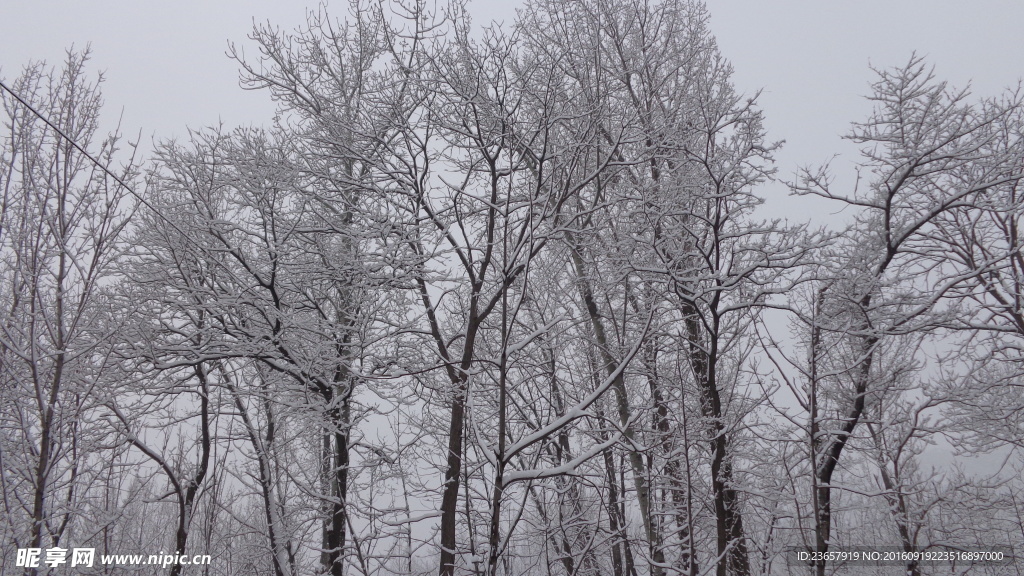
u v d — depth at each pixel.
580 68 9.95
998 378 9.22
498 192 9.36
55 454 6.09
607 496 9.57
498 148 8.41
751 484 9.07
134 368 8.02
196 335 8.65
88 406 6.94
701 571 8.69
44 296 6.59
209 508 8.55
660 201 8.95
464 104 8.51
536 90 9.00
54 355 6.39
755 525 8.88
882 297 9.15
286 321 8.12
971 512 8.97
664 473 9.52
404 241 8.42
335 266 8.59
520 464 9.87
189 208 8.54
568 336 10.35
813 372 7.98
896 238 8.72
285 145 9.03
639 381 11.73
